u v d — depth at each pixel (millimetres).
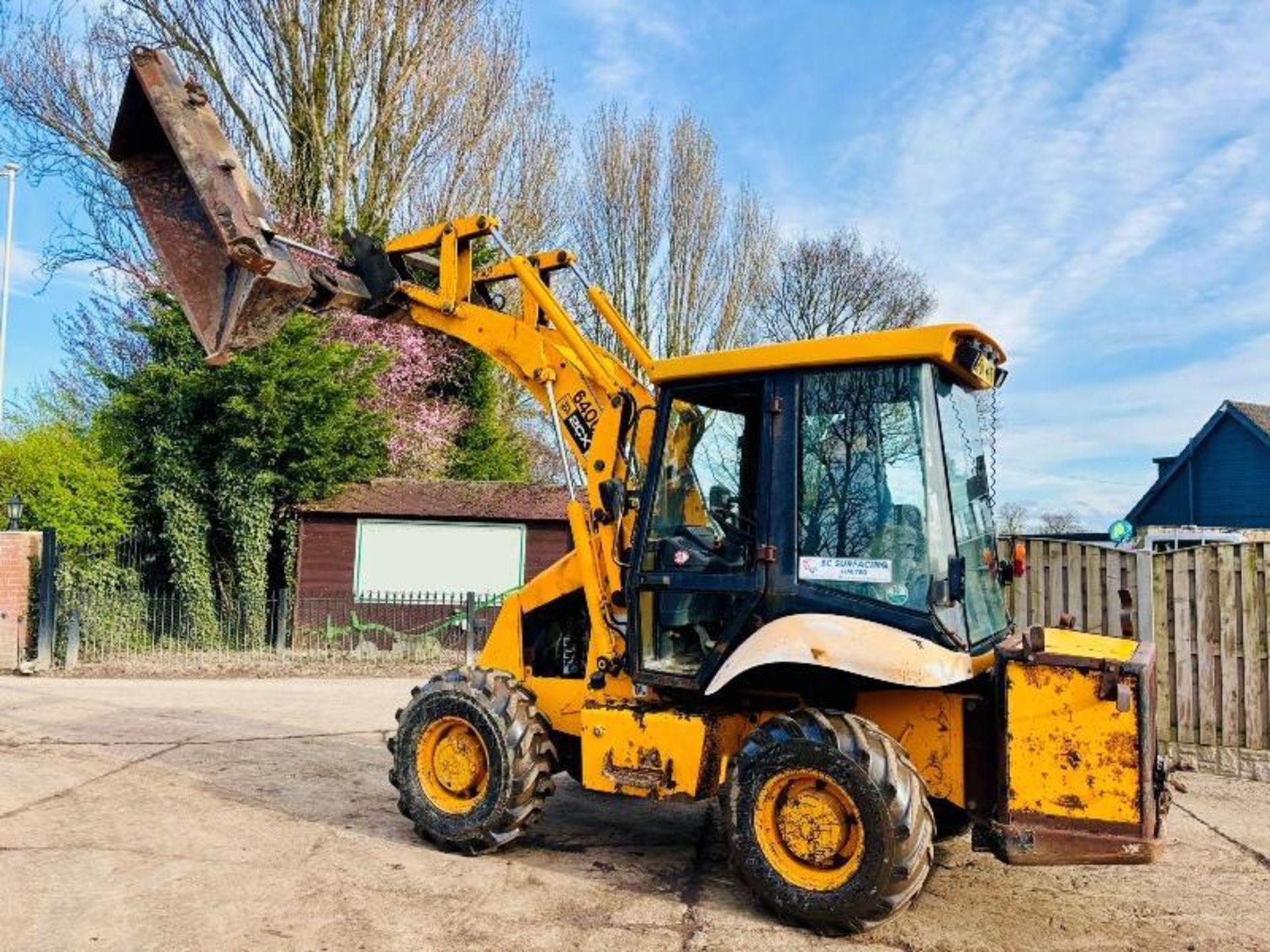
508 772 5484
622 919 4723
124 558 16250
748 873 4711
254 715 10289
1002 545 9539
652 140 28062
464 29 23469
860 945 4453
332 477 17234
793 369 5043
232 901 4820
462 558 17531
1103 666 4375
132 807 6477
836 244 36625
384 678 14008
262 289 5734
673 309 28094
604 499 5605
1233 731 8258
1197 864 5797
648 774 5230
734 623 5035
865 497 4824
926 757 4914
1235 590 8312
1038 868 5668
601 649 5645
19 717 9867
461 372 23422
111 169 20469
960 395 5273
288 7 21406
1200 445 29594
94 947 4250
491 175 24188
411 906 4820
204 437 16656
